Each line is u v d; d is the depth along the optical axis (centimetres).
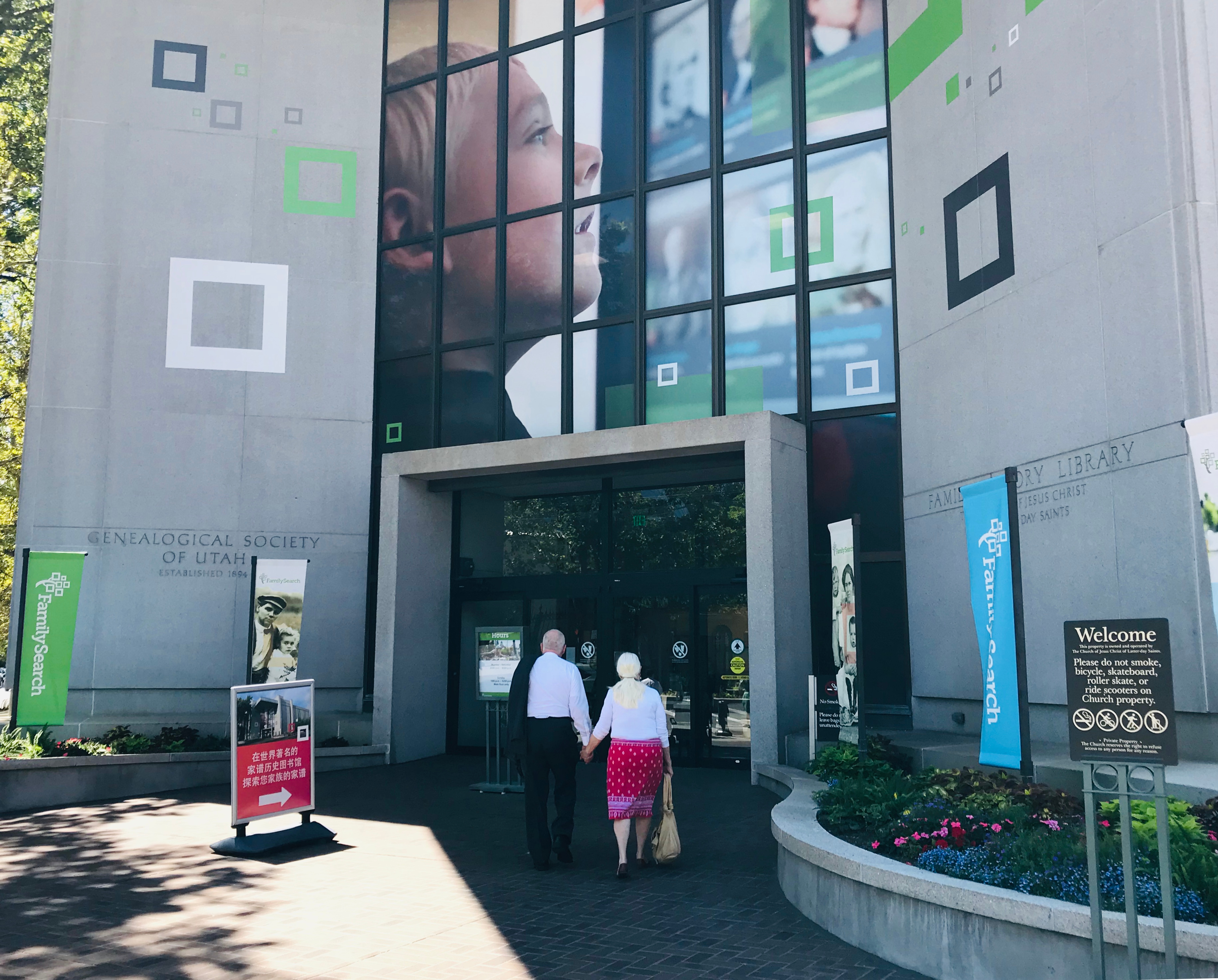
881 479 1405
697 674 1446
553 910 661
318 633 1666
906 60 1415
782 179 1516
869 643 1389
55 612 1196
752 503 1282
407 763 1489
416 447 1722
